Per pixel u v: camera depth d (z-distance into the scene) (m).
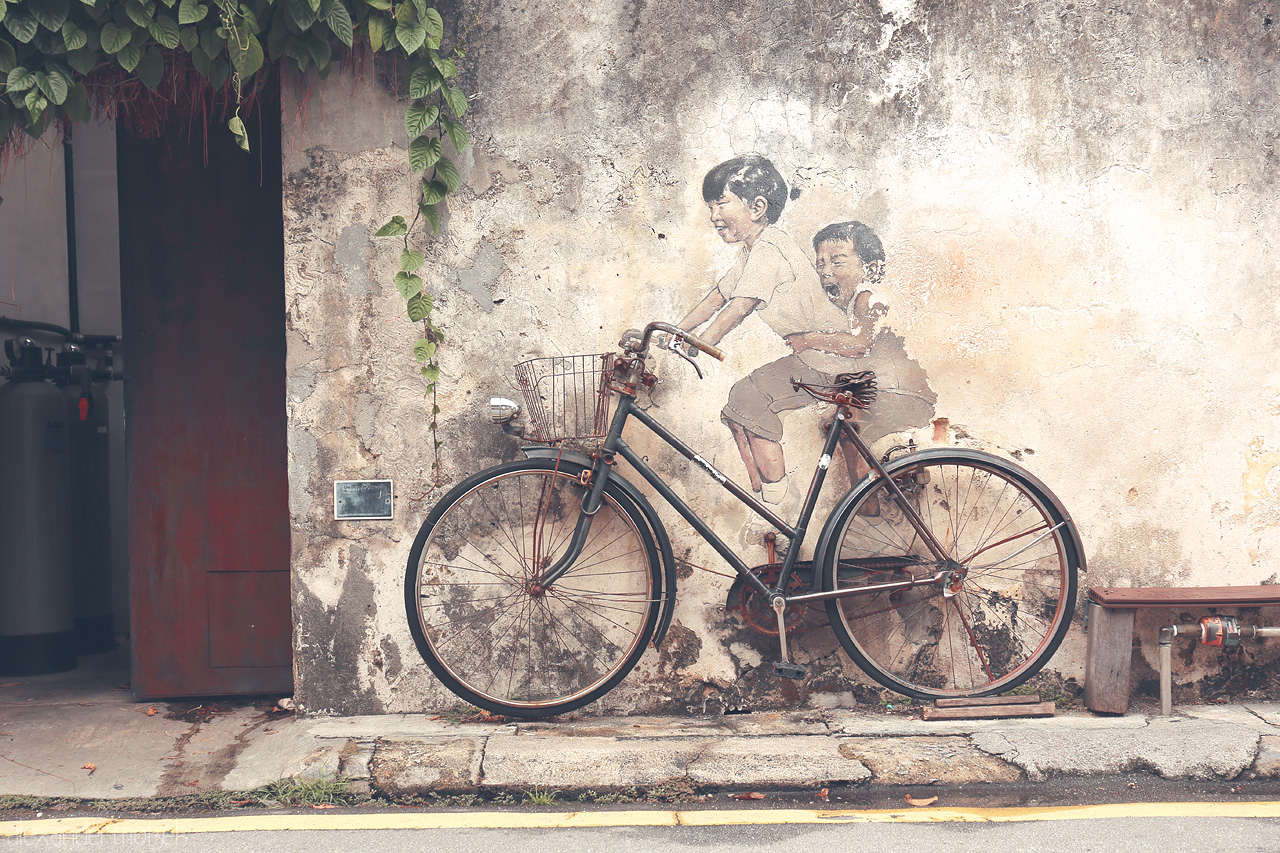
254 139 3.46
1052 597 3.20
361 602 3.12
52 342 4.59
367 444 3.12
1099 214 3.18
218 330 3.44
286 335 3.12
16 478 3.91
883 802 2.54
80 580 4.38
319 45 2.93
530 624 3.16
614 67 3.13
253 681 3.41
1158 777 2.64
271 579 3.43
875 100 3.16
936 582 3.04
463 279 3.13
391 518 3.12
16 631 3.90
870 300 3.17
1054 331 3.19
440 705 3.13
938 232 3.17
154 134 3.38
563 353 3.15
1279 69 3.18
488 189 3.12
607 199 3.14
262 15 2.88
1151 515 3.19
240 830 2.39
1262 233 3.19
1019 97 3.16
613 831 2.37
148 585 3.39
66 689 3.65
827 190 3.16
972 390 3.18
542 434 3.12
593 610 3.17
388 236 3.02
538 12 3.11
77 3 2.72
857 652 3.06
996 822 2.39
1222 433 3.20
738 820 2.43
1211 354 3.20
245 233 3.45
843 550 3.21
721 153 3.14
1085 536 3.19
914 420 3.19
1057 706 3.13
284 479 3.44
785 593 3.04
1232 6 3.17
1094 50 3.16
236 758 2.80
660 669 3.15
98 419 4.46
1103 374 3.19
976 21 3.15
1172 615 3.18
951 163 3.17
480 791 2.59
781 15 3.14
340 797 2.59
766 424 3.17
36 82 2.70
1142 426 3.19
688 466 3.15
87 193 4.89
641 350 2.97
